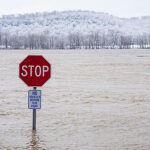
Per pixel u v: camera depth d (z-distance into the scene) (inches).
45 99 858.8
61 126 558.6
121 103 796.6
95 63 2837.1
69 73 1779.0
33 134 509.0
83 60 3415.4
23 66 470.6
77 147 448.5
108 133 516.1
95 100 843.4
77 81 1341.0
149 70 2025.1
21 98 870.4
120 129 539.8
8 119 610.5
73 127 552.4
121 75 1651.1
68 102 812.0
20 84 1213.1
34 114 533.3
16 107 733.9
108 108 727.7
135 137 494.3
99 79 1437.0
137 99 857.5
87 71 1924.2
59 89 1071.6
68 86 1161.4
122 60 3420.3
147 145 456.8
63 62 3016.7
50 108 725.3
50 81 1338.6
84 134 510.0
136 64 2696.9
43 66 471.8
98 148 444.8
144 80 1390.3
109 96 912.3
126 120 604.4
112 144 461.1
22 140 477.7
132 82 1306.6
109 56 4606.3
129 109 715.4
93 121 596.1
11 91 1014.4
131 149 440.5
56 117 629.3
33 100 476.4
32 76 472.4
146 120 604.1
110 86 1163.3
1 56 4621.1
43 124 571.8
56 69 2101.4
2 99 852.0
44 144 460.1
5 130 531.2
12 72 1839.3
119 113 669.9
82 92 994.1
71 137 494.3
